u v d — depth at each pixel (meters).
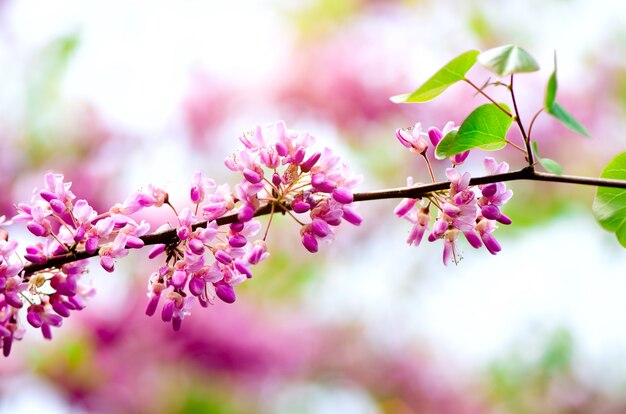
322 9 8.55
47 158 7.68
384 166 8.13
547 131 7.80
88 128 7.84
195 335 7.39
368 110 7.98
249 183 2.67
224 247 2.75
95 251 2.72
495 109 2.67
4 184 7.35
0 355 7.21
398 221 8.09
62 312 2.84
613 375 8.30
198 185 2.77
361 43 8.28
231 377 7.58
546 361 8.23
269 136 2.74
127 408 7.45
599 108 8.15
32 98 7.71
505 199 2.74
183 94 8.20
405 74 8.11
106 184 7.66
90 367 7.35
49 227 2.72
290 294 8.05
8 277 2.68
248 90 8.21
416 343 8.51
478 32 8.41
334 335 8.25
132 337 7.38
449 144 2.74
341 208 2.70
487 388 8.42
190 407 7.68
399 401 8.32
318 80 8.09
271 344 7.64
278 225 7.90
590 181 2.65
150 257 2.74
